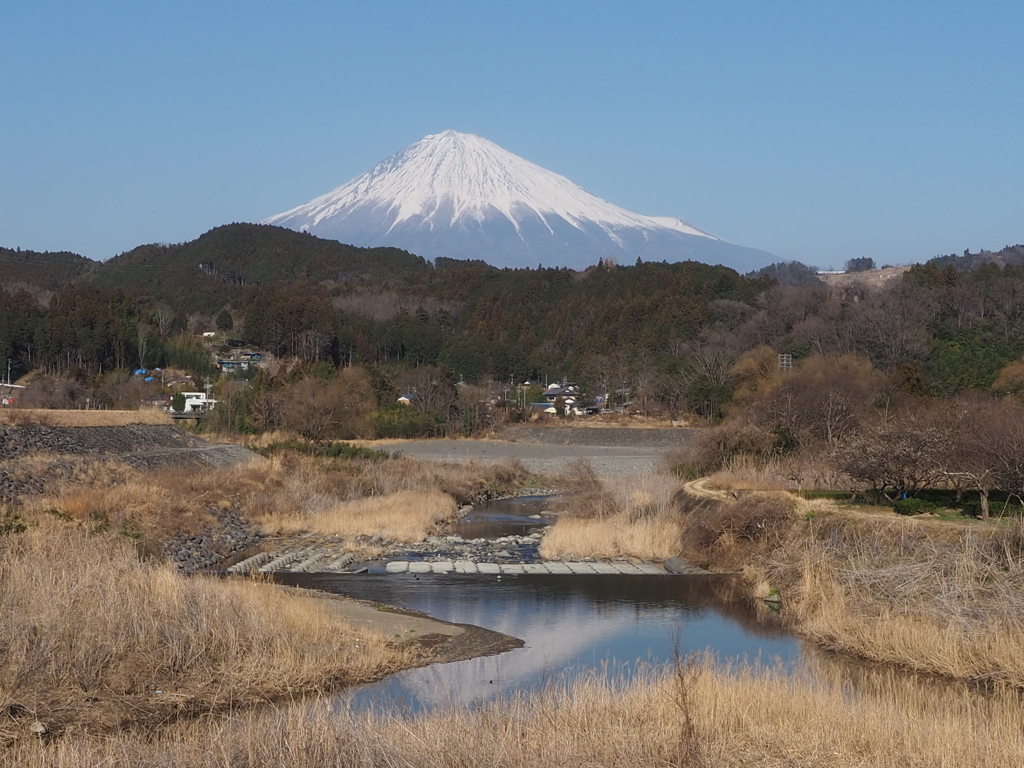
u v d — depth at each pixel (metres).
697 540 29.00
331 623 18.56
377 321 141.38
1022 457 24.41
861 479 28.55
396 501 40.53
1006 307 88.69
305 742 11.38
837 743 12.12
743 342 99.75
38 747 11.92
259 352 125.81
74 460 35.47
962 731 12.27
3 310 94.00
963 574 19.41
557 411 95.12
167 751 11.60
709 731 12.26
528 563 28.73
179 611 15.98
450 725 11.97
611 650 18.20
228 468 43.69
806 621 20.09
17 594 15.55
